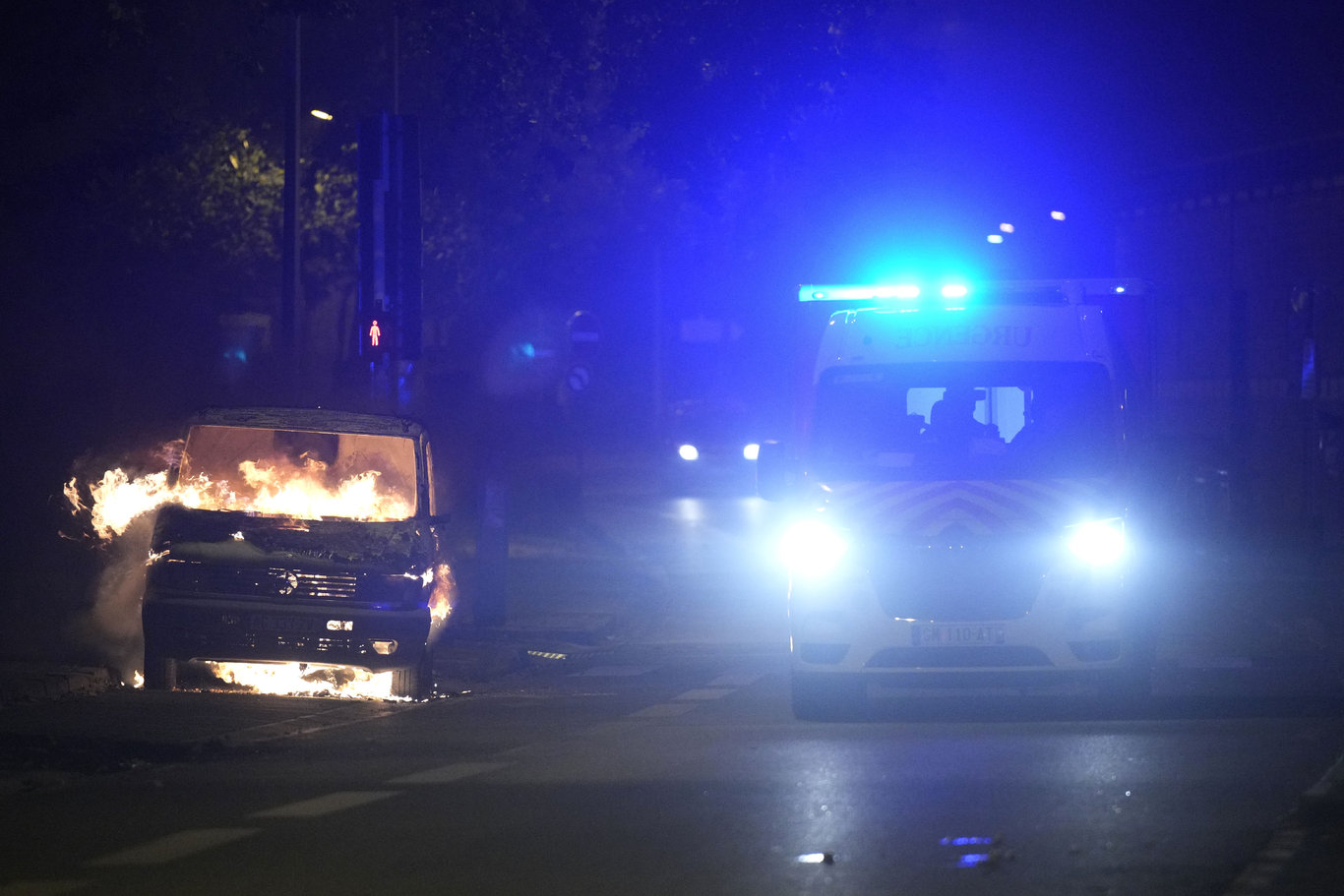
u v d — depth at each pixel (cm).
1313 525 9462
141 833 2295
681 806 2422
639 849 2128
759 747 3008
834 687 3450
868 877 1952
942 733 3147
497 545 5684
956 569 3400
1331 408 10250
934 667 3394
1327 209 11406
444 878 1986
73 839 2258
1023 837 2159
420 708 3816
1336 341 11238
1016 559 3403
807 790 2528
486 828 2283
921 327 3619
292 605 3869
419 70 8344
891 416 3559
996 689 3906
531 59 6384
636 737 3203
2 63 5275
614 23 6353
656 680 4497
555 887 1930
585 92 6494
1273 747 2884
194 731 3250
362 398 6134
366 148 5794
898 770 2691
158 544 3934
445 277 9819
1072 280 4247
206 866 2073
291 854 2141
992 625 3388
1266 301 11869
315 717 3538
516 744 3150
